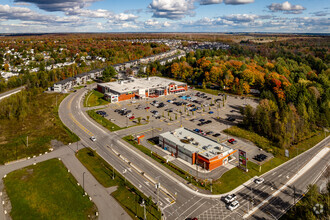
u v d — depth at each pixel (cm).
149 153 9919
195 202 7094
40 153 9838
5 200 7081
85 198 7169
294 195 7381
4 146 10388
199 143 9825
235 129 12488
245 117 12681
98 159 9400
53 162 9156
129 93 17675
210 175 8462
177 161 9388
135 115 14438
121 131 12106
